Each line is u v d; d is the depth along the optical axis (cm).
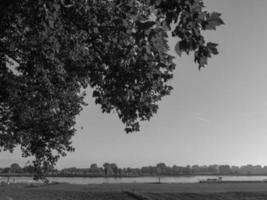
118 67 1078
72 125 2297
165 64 1039
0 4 851
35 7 838
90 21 1057
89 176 13538
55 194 3538
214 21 661
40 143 2302
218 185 6034
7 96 1631
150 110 1204
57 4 841
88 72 1241
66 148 2389
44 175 2462
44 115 2125
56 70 1438
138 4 918
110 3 1056
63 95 1917
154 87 1154
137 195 3716
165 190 4475
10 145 2322
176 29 680
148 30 734
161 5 663
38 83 1634
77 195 3566
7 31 1227
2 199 3047
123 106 1200
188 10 655
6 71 1565
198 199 3866
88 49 1188
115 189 4256
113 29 1024
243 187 5509
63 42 1204
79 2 995
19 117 2058
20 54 1488
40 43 1267
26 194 3403
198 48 688
